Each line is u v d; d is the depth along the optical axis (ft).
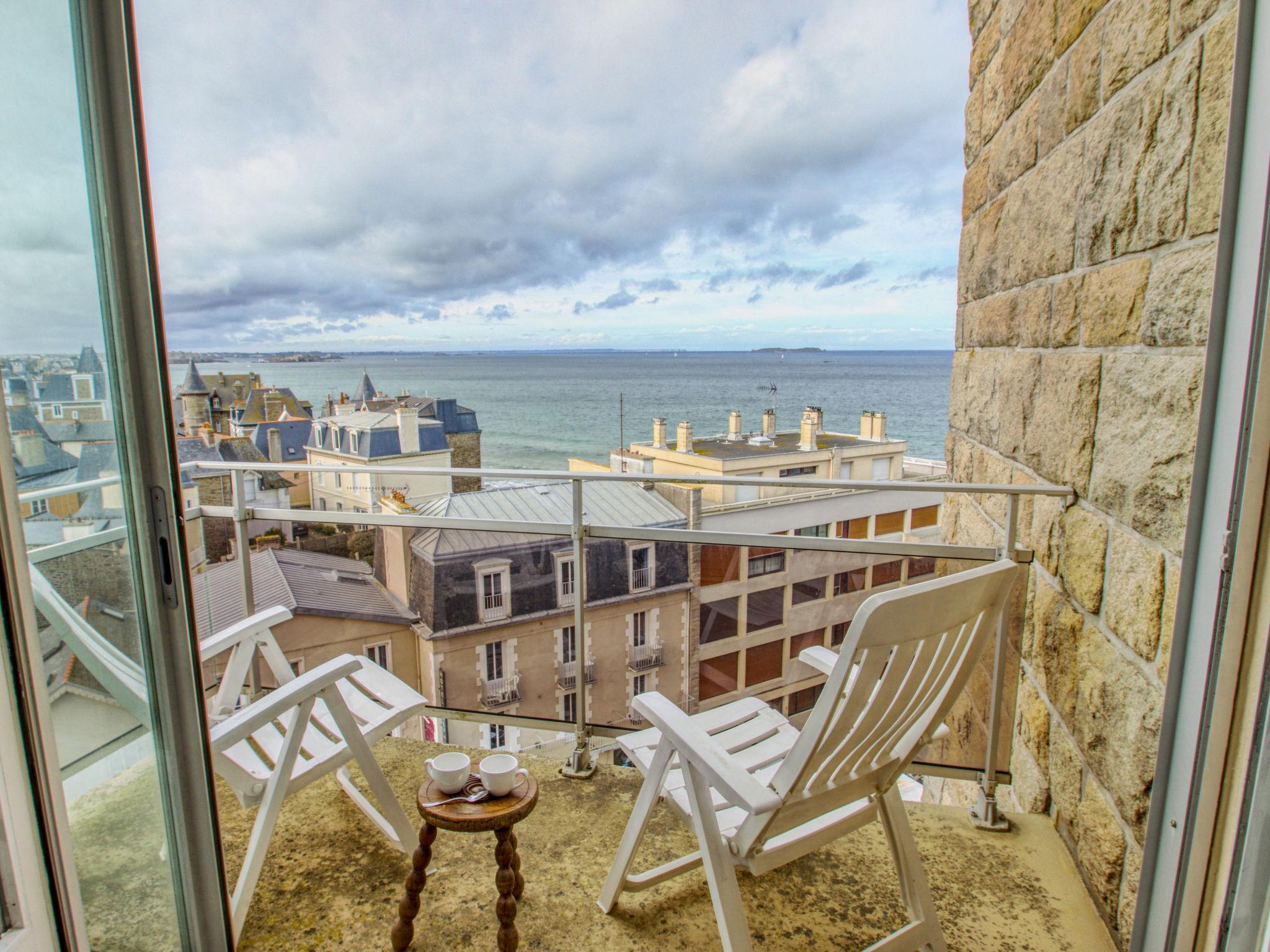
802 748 4.22
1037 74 7.25
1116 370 5.46
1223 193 3.83
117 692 3.77
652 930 5.59
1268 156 3.55
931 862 6.28
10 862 3.09
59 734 3.34
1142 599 4.95
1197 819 3.91
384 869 6.30
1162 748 4.34
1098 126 5.81
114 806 3.75
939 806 7.09
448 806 5.01
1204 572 4.03
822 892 5.97
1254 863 3.49
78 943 3.39
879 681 4.42
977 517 9.36
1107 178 5.63
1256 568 3.59
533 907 5.83
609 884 5.68
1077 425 6.15
